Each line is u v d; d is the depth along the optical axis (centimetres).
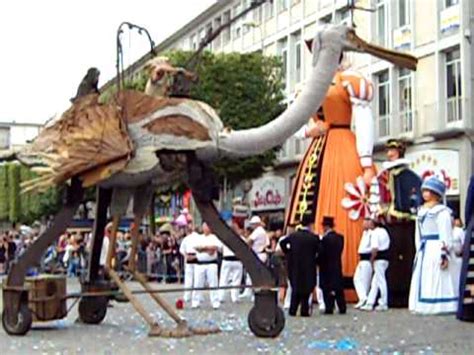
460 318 1432
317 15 4412
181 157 1184
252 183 4491
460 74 3369
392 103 3744
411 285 1664
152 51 1263
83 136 1195
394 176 1786
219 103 3681
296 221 1842
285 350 1038
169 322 1413
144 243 3061
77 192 1248
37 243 1241
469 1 3328
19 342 1146
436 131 3391
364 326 1348
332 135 1869
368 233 1711
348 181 1816
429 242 1595
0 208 5894
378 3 3894
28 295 1237
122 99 1201
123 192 1232
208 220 1186
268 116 3778
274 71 4062
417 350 1046
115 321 1435
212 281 1770
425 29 3547
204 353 1014
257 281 1175
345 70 1914
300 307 1595
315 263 1552
